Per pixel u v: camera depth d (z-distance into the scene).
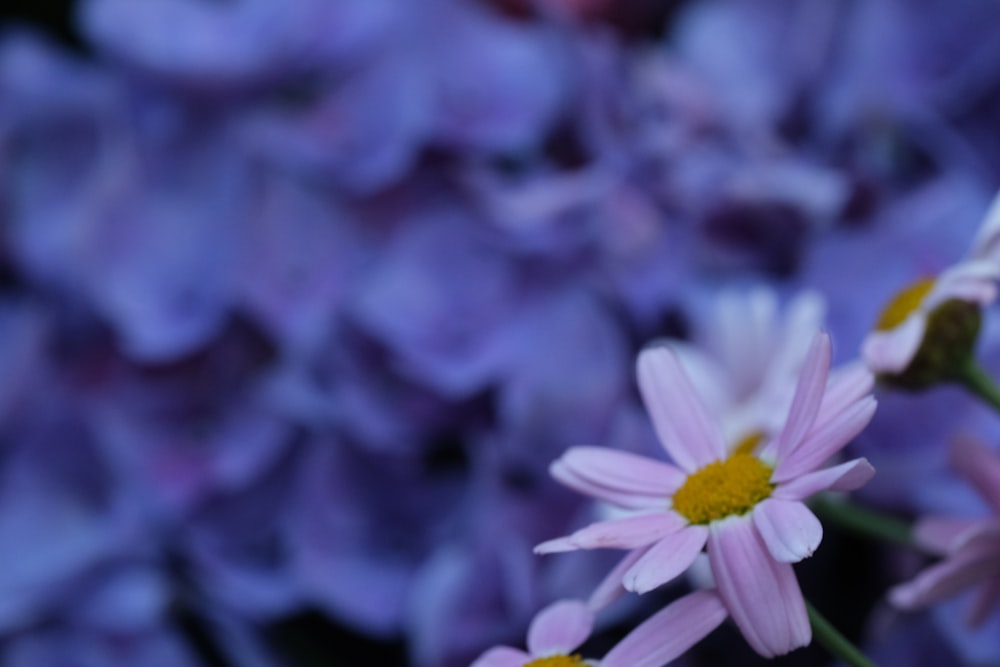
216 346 0.50
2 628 0.48
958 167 0.50
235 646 0.49
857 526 0.36
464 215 0.49
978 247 0.35
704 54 0.55
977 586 0.34
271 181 0.50
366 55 0.50
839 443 0.30
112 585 0.49
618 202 0.48
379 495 0.49
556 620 0.31
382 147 0.49
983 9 0.50
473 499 0.48
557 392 0.47
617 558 0.45
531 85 0.50
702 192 0.48
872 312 0.46
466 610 0.46
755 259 0.49
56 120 0.53
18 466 0.50
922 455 0.45
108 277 0.50
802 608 0.29
